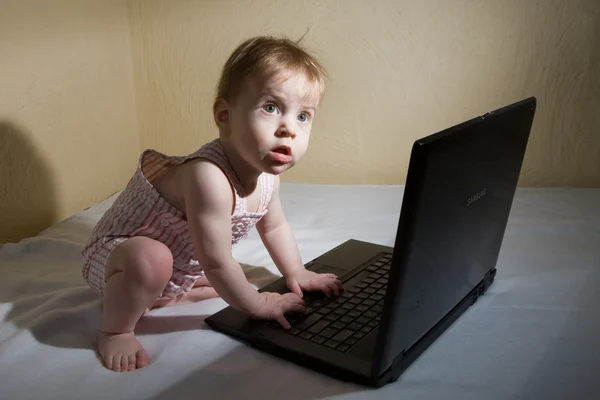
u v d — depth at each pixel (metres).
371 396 0.82
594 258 1.27
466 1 1.65
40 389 0.84
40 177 1.48
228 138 0.98
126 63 1.81
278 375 0.88
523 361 0.91
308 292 1.10
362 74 1.75
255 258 1.29
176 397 0.83
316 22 1.72
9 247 1.30
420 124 1.77
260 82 0.91
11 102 1.38
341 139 1.81
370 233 1.42
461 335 0.99
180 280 1.09
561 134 1.71
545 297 1.11
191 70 1.81
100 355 0.93
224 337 0.98
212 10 1.75
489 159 0.92
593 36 1.63
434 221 0.80
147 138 1.90
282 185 1.78
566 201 1.60
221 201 0.96
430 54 1.71
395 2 1.68
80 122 1.61
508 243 1.35
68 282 1.15
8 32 1.35
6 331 0.98
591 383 0.86
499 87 1.71
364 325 0.98
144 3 1.77
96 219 1.48
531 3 1.63
